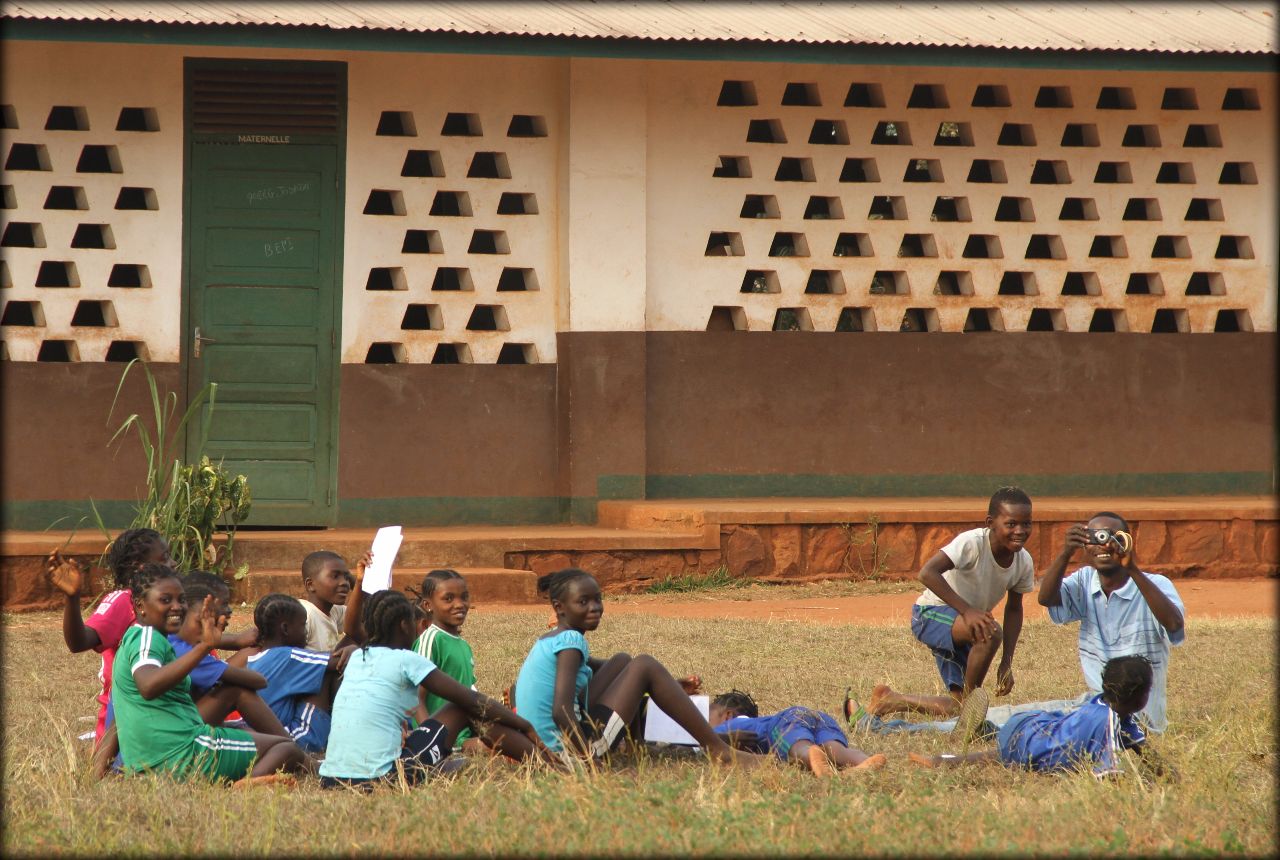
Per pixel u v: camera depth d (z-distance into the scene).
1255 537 54.06
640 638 37.69
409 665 22.53
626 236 53.75
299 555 47.38
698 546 50.09
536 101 53.94
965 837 18.73
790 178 56.53
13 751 24.25
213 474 44.62
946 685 29.09
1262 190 58.34
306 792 21.42
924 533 52.09
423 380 53.25
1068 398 57.38
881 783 21.80
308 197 52.06
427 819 19.28
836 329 57.12
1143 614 24.62
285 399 52.22
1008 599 29.11
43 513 49.69
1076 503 54.34
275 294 52.00
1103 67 52.00
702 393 55.03
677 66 54.44
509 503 54.06
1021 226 56.53
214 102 51.16
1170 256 58.38
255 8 47.91
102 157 51.47
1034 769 23.08
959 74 55.78
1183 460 58.09
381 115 52.88
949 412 56.56
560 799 20.00
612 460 53.69
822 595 49.28
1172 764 22.41
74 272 50.22
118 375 50.50
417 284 53.06
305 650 25.41
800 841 18.41
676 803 20.02
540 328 54.34
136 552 25.19
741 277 55.28
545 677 23.55
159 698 22.25
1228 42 53.53
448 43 48.03
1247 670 32.78
